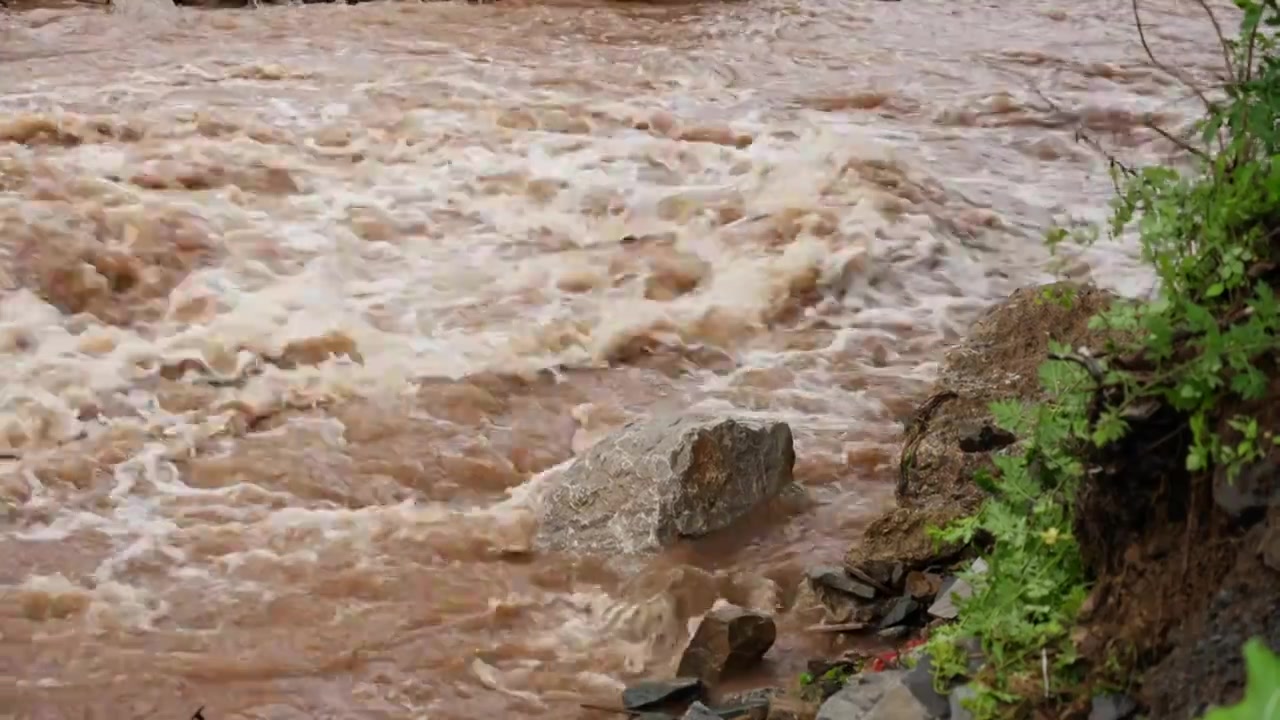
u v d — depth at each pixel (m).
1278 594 3.23
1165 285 3.75
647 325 8.48
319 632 5.66
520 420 7.57
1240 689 3.21
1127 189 4.44
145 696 5.27
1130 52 14.18
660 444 6.27
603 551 6.15
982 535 5.39
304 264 9.27
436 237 9.73
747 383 8.00
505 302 8.87
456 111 11.89
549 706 5.18
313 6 16.25
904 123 12.02
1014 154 11.41
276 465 7.09
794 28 15.32
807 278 9.05
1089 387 3.86
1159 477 3.63
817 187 10.33
